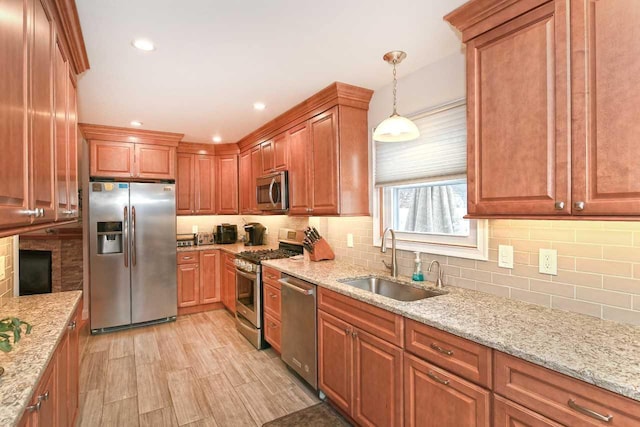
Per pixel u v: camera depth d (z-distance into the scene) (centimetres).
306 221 382
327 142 274
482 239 196
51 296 209
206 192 475
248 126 377
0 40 88
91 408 233
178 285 430
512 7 142
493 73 149
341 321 214
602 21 116
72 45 178
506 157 145
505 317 153
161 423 218
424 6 158
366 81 250
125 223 386
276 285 301
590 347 120
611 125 113
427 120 227
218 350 331
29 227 116
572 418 106
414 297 220
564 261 161
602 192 116
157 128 384
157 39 184
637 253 139
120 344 345
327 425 216
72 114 193
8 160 93
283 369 291
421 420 158
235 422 219
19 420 90
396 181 252
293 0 152
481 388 132
